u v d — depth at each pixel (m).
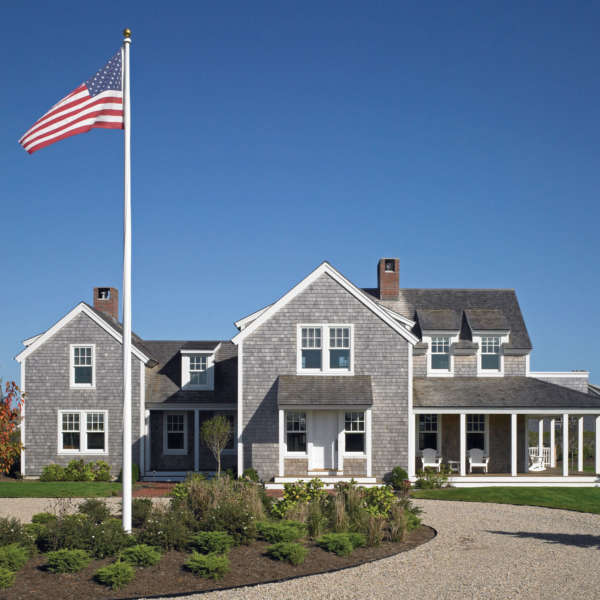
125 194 15.41
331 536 14.84
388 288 34.00
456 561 14.27
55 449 30.53
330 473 27.44
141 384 30.97
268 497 18.91
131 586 11.92
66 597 11.33
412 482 27.42
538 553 15.16
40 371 30.95
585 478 27.94
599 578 12.97
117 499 23.59
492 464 30.36
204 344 33.34
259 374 28.20
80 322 31.11
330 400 26.75
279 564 13.49
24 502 23.00
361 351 28.25
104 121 15.55
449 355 31.75
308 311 28.44
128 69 15.68
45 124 15.70
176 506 16.41
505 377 31.59
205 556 12.93
